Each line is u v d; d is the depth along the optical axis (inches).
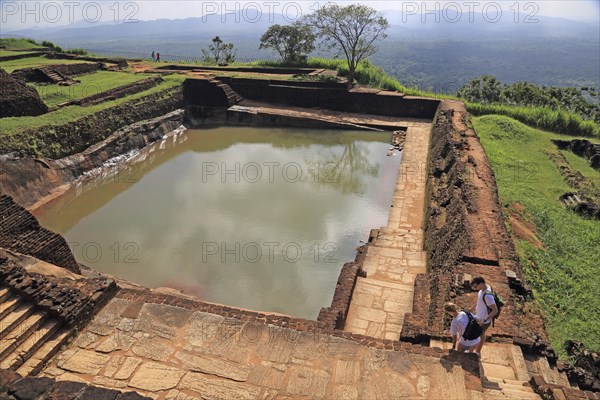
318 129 1250.0
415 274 543.5
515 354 299.6
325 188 877.2
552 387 254.8
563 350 361.1
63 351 300.2
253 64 1739.7
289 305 543.5
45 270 384.8
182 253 644.1
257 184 890.7
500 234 474.0
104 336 312.2
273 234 700.7
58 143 860.6
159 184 884.6
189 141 1155.9
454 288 371.9
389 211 768.3
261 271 607.5
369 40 1542.8
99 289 343.9
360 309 450.3
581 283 478.9
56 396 216.7
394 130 1209.4
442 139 863.1
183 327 318.0
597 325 405.4
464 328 285.7
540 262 505.0
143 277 589.6
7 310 308.8
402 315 440.5
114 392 221.3
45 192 780.6
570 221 653.3
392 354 289.7
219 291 565.9
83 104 1038.4
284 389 267.7
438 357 286.2
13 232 460.1
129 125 1064.2
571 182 816.9
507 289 370.0
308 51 1758.1
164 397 263.3
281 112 1289.4
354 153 1069.8
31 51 1632.6
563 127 1202.6
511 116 1255.5
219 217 751.1
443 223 581.9
